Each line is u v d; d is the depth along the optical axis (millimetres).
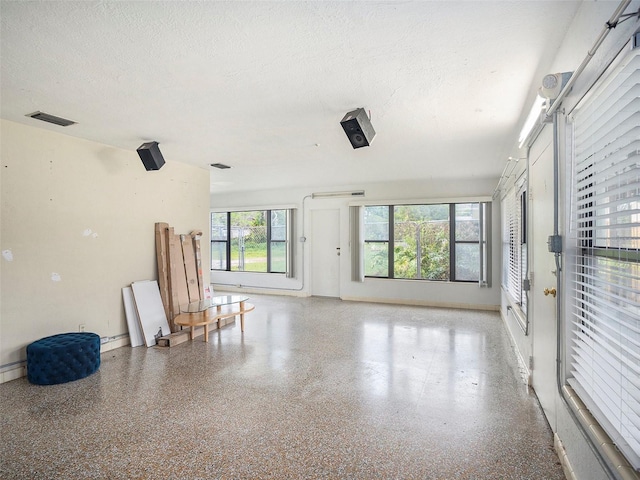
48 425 2461
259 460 2082
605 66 1303
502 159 4789
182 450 2178
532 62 2143
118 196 4191
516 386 3084
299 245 7828
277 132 3572
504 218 5434
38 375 3098
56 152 3568
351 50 2008
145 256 4523
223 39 1889
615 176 1302
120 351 4055
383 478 1929
